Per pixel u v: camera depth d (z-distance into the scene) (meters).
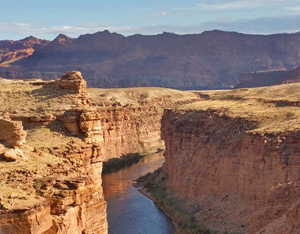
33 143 36.31
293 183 50.34
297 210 39.50
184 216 71.00
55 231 24.02
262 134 62.41
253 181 62.19
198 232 64.94
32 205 22.36
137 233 66.62
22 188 26.05
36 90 46.59
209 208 69.00
